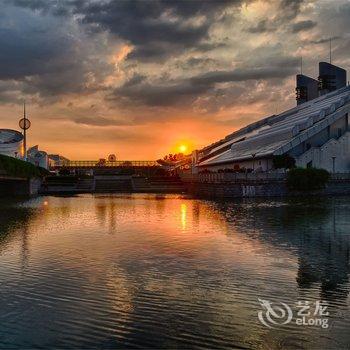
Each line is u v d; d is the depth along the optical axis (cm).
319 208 5022
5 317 1398
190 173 10469
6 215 4556
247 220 3862
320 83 19112
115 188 10994
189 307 1480
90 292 1650
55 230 3331
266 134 12325
